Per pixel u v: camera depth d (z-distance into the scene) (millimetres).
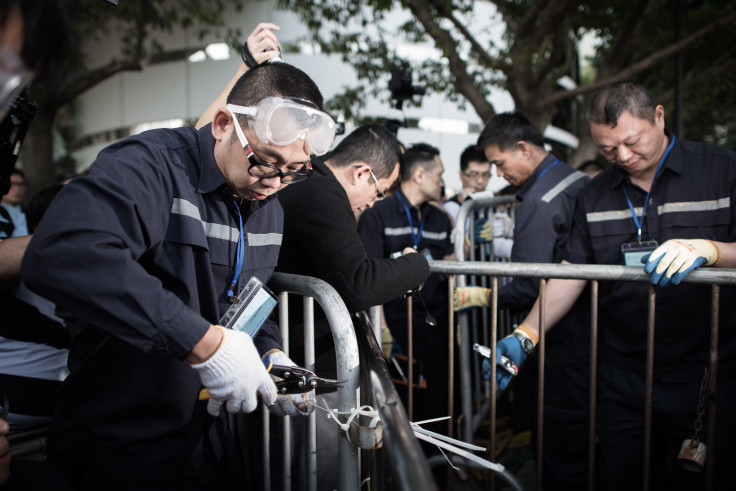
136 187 1325
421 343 3307
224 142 1476
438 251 3664
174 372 1517
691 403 2184
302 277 1767
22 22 842
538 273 2074
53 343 2227
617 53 6594
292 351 2074
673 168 2201
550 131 13914
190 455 1603
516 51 5797
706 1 7938
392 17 9930
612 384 2402
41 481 1374
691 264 1830
